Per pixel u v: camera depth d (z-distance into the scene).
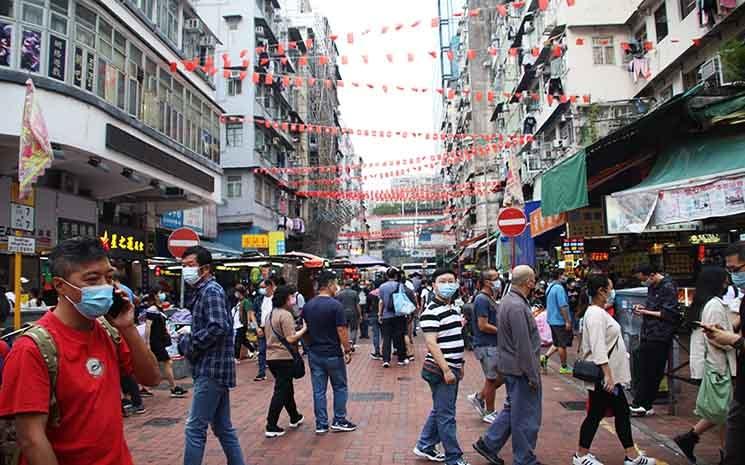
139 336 2.72
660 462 5.14
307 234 40.53
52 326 2.33
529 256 14.01
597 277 5.19
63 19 11.98
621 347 5.02
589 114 18.16
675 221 7.61
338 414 6.49
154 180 15.74
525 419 4.72
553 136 22.31
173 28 17.72
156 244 20.56
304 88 40.88
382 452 5.70
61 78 11.81
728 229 10.80
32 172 7.30
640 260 14.49
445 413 5.04
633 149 9.21
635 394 6.84
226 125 29.48
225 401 4.67
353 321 13.93
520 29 25.77
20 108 11.05
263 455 5.66
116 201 18.22
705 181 7.26
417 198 33.44
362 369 11.30
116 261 17.14
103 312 2.35
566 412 7.15
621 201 8.38
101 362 2.42
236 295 13.59
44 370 2.21
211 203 20.23
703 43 15.20
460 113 46.00
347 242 64.25
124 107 14.15
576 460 5.02
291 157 38.66
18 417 2.16
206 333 4.45
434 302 5.16
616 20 20.11
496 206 36.09
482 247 29.03
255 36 29.97
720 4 13.51
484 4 40.66
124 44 14.27
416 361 12.29
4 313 4.44
